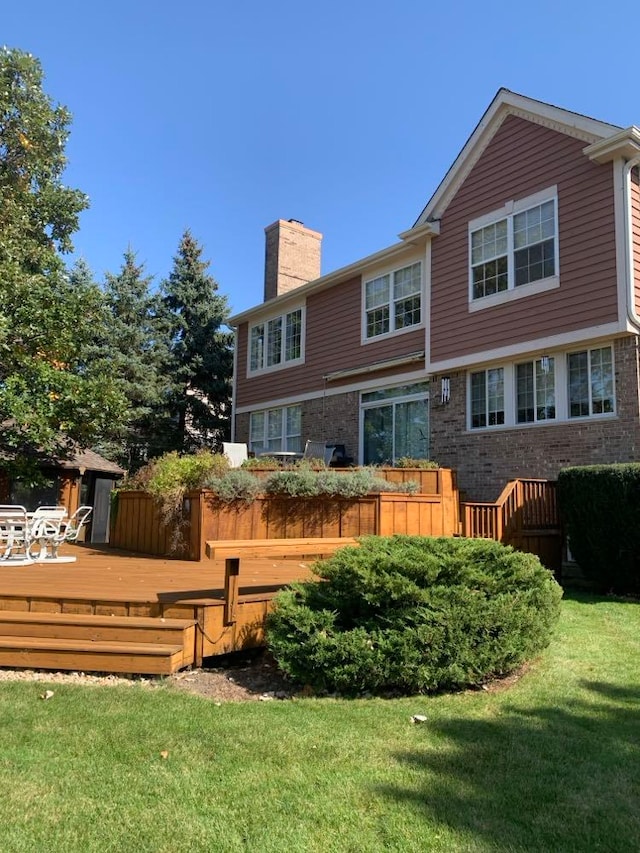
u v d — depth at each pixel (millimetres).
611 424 9852
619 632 6086
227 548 5152
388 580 4422
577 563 9203
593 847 2430
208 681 4688
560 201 10742
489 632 4527
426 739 3486
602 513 8281
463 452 12172
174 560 8508
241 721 3736
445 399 12633
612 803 2773
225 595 5180
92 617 5125
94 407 12234
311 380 16516
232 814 2662
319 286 16312
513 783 2951
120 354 21625
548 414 10852
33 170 16938
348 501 9203
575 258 10406
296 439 16922
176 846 2424
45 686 4367
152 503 9688
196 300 24594
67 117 17406
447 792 2865
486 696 4273
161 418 22875
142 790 2861
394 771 3074
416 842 2457
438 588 4578
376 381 14469
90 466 15914
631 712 3924
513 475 11227
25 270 13711
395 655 4297
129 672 4691
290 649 4473
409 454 13594
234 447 14117
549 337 10672
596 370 10219
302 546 5789
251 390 18797
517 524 9461
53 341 12398
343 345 15664
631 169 10031
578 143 10539
